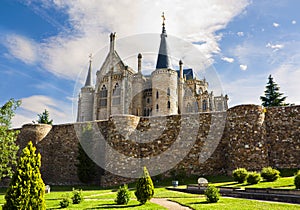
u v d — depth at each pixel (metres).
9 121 19.77
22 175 8.27
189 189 16.55
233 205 10.75
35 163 8.60
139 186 12.73
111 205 12.30
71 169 27.48
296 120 21.78
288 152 21.41
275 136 22.12
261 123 21.28
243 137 21.22
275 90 46.59
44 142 29.20
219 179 20.11
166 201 13.18
